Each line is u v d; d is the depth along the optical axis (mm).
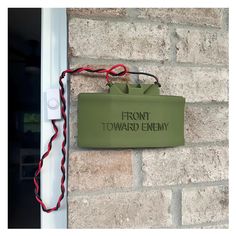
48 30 617
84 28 596
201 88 659
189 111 650
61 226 609
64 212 609
